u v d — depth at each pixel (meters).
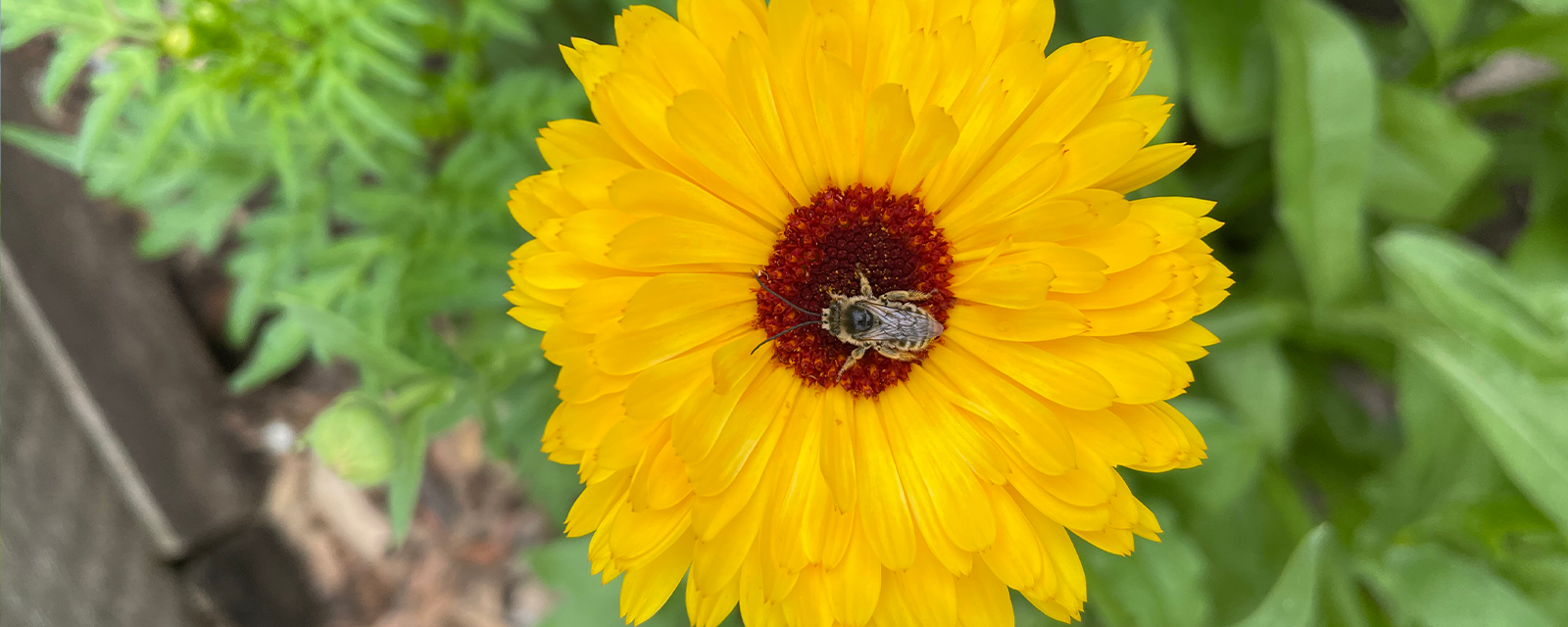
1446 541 0.16
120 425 0.17
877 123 0.12
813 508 0.13
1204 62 0.17
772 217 0.13
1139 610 0.16
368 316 0.16
